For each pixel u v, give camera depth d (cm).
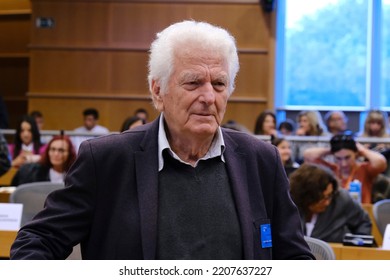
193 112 193
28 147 731
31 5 1170
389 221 473
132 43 1158
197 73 191
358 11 1159
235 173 205
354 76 1162
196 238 196
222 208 200
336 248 356
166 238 194
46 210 201
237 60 200
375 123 817
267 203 211
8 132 867
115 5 1160
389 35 1157
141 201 196
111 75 1162
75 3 1166
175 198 199
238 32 1148
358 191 577
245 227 199
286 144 622
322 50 1165
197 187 201
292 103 1170
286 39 1167
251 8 1146
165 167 202
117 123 1159
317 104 1167
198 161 204
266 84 1145
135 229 194
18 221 382
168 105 197
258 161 211
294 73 1169
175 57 193
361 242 372
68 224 199
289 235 209
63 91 1168
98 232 201
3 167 556
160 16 1153
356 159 608
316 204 432
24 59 1303
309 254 209
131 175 201
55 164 579
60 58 1169
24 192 459
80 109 1163
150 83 205
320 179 429
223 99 196
